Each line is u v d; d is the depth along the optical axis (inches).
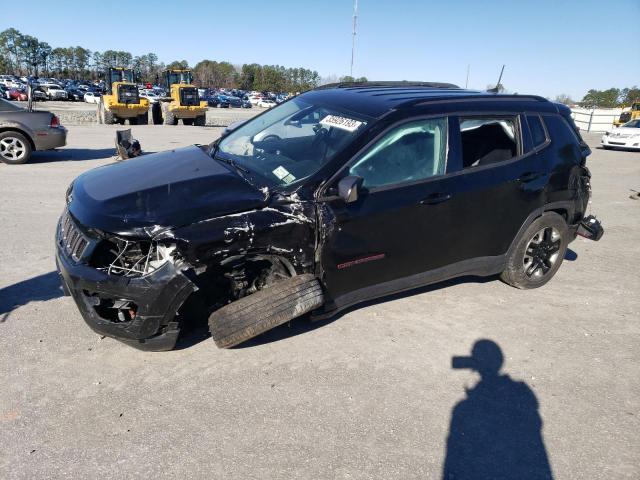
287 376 131.9
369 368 137.7
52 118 405.7
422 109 153.3
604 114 1366.9
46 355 134.3
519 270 184.4
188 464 101.9
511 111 173.3
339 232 136.7
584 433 117.8
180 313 127.4
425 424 117.7
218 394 123.5
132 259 121.2
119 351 138.1
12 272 183.0
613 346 156.7
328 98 171.6
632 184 450.9
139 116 995.3
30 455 101.7
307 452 106.9
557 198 182.4
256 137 168.4
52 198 292.4
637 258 238.2
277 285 130.5
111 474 98.4
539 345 155.0
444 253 161.5
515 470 105.9
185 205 123.1
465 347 151.3
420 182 149.7
